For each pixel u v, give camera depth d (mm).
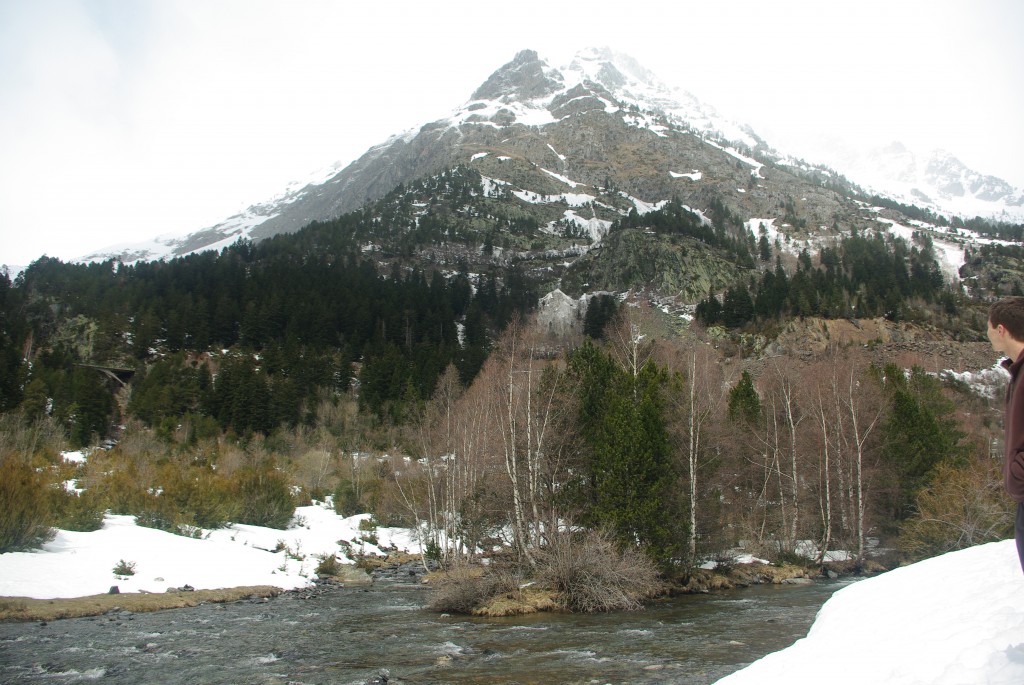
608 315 105938
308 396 88375
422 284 140250
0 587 20953
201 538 34062
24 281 126188
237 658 15750
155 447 64125
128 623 19469
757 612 22969
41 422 57594
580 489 31688
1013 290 131375
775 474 44594
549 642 17875
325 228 182000
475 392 39500
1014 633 5535
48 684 13289
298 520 45812
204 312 110125
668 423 35500
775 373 55188
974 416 64938
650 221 155250
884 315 103125
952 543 33438
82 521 29328
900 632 7078
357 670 14680
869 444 43281
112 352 104750
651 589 26516
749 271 137250
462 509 35094
